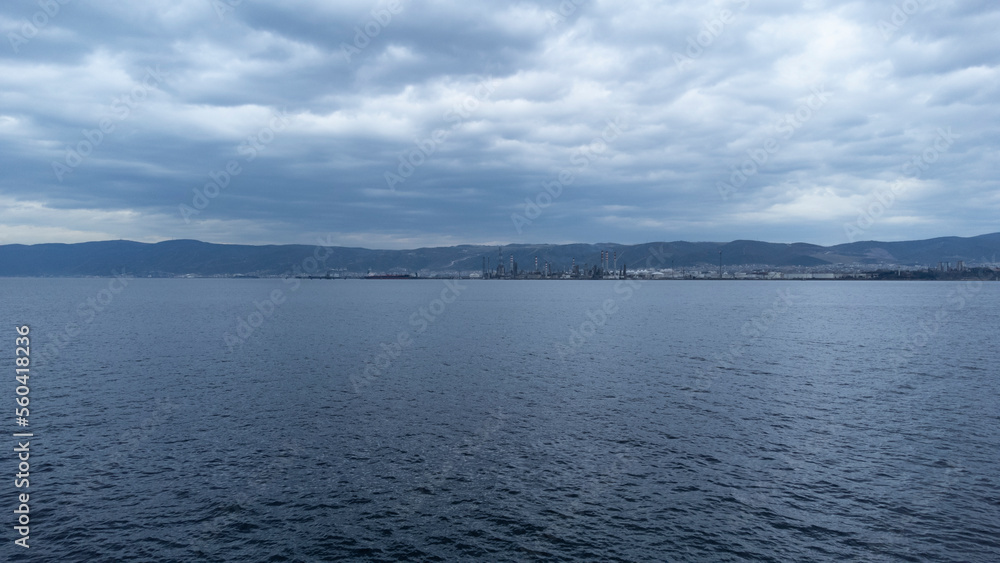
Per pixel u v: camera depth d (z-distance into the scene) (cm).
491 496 2475
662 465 2830
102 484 2572
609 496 2477
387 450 3036
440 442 3170
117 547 2042
